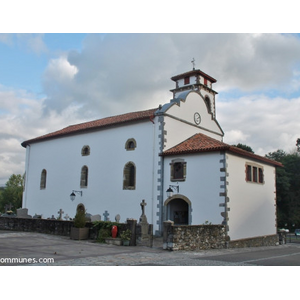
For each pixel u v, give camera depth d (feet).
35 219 78.13
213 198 71.10
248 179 79.82
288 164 185.06
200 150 73.92
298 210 175.63
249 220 77.56
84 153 100.17
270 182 90.48
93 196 94.32
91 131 99.09
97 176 94.53
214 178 71.72
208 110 98.89
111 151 92.12
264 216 84.94
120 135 90.74
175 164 78.89
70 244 56.29
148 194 81.30
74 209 99.04
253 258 47.01
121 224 60.85
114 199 88.69
